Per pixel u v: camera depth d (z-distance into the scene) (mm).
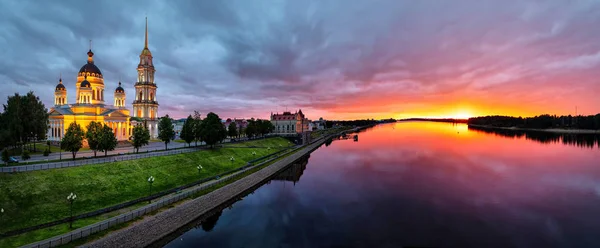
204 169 80062
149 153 82188
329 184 83438
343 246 44812
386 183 84062
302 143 178875
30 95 81562
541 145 176750
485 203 65375
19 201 43812
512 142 197125
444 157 132000
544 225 53156
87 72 134750
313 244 45406
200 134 100125
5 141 70250
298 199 68562
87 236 38312
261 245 44750
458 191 75125
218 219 55625
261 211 60156
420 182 85062
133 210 48031
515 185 80875
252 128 157750
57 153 83188
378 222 54375
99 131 72688
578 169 102500
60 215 44312
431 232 50312
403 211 60344
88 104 127000
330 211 60562
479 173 97000
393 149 165000
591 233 49625
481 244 46000
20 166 55219
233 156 100812
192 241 45938
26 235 36906
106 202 51062
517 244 45938
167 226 46750
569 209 61250
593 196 70250
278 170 98875
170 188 62969
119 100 160000
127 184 58406
